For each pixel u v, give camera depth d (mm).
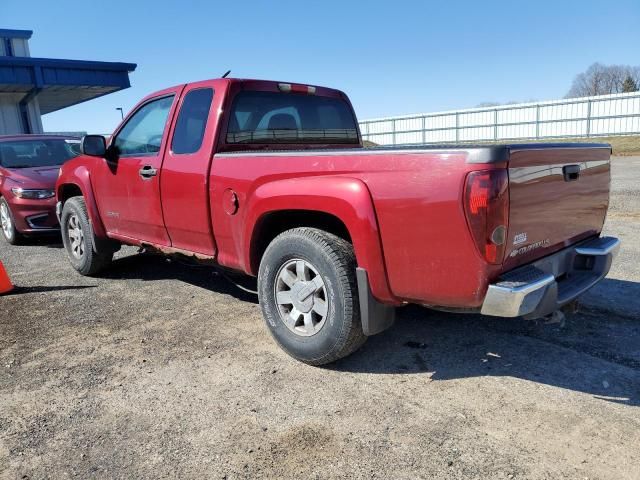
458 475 2426
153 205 4637
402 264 2998
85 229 5773
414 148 2887
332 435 2771
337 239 3393
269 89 4445
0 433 2895
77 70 18328
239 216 3842
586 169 3521
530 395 3105
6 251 7891
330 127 5105
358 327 3301
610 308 4453
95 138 5023
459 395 3139
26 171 8336
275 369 3557
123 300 5188
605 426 2768
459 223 2719
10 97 19969
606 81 80812
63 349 4016
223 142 4078
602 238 3852
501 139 35312
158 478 2480
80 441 2799
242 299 5121
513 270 2926
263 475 2477
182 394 3260
